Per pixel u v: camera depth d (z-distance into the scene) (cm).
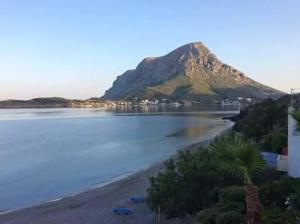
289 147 2419
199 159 2736
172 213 2636
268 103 8569
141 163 6550
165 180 2684
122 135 11381
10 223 3428
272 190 1980
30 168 6231
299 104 2612
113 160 6944
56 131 13188
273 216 1705
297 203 1841
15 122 18350
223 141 1241
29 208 3925
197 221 1980
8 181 5266
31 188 4856
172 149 8150
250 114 8469
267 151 3669
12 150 8494
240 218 1773
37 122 18188
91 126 15088
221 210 1934
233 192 2080
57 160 7025
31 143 9812
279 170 2488
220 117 19100
